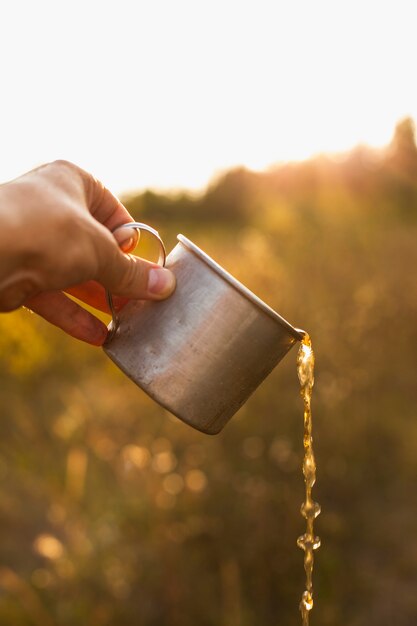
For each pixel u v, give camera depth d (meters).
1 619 2.98
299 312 6.11
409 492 4.07
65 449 4.51
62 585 3.22
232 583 2.95
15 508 3.99
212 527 3.27
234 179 19.52
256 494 3.33
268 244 9.43
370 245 9.27
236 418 4.28
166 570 3.10
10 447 4.48
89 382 5.87
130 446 4.10
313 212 12.77
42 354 5.66
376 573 3.46
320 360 5.28
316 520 3.46
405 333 6.09
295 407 4.47
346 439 4.29
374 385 5.12
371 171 17.91
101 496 3.92
